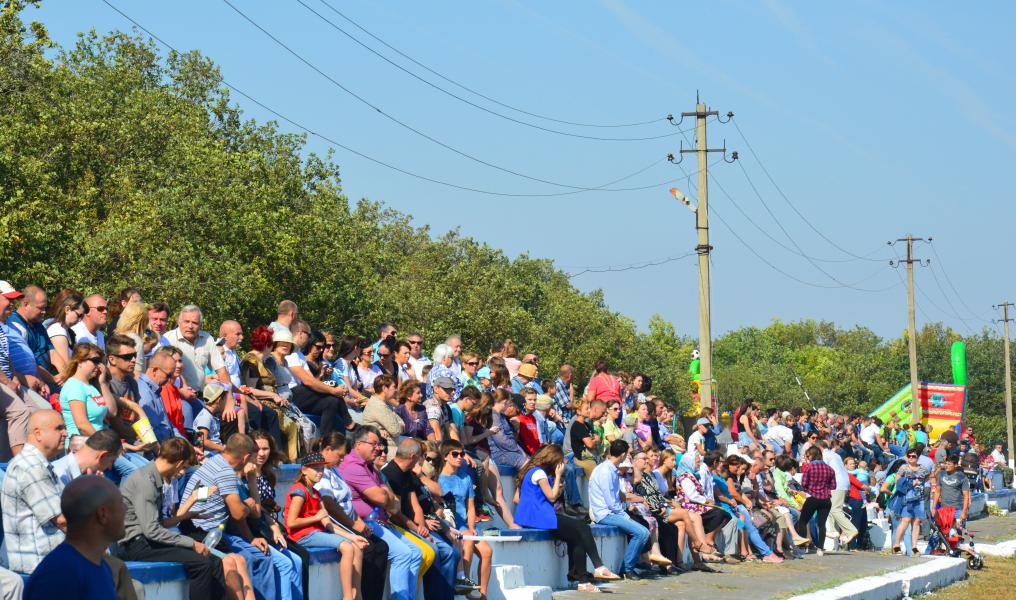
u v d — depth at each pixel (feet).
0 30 132.98
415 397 66.23
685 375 386.52
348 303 179.32
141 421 48.80
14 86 145.28
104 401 46.60
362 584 52.54
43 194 136.46
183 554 42.57
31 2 137.08
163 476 43.52
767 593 71.82
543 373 283.59
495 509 69.92
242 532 47.42
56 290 136.46
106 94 199.11
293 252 163.22
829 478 103.86
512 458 74.38
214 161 161.99
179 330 58.18
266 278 162.50
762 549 91.81
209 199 158.61
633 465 80.18
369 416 62.23
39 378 50.42
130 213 158.61
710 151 150.51
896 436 167.73
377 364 79.46
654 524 78.02
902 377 494.59
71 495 27.07
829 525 109.81
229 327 60.29
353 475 54.60
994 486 202.59
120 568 31.60
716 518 86.94
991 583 99.04
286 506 51.62
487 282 282.36
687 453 87.76
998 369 447.01
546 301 326.24
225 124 217.36
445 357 79.82
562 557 70.64
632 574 75.46
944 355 480.64
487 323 263.90
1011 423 351.67
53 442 37.60
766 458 102.01
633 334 357.00
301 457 62.23
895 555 105.60
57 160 161.68
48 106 154.81
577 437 80.79
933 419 236.63
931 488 110.73
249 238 159.74
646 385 102.89
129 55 234.99
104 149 176.04
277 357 64.03
